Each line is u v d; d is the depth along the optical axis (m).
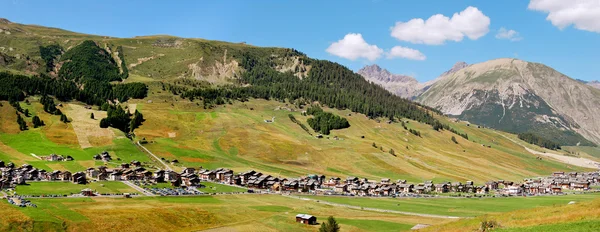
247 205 180.50
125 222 139.62
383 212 178.38
